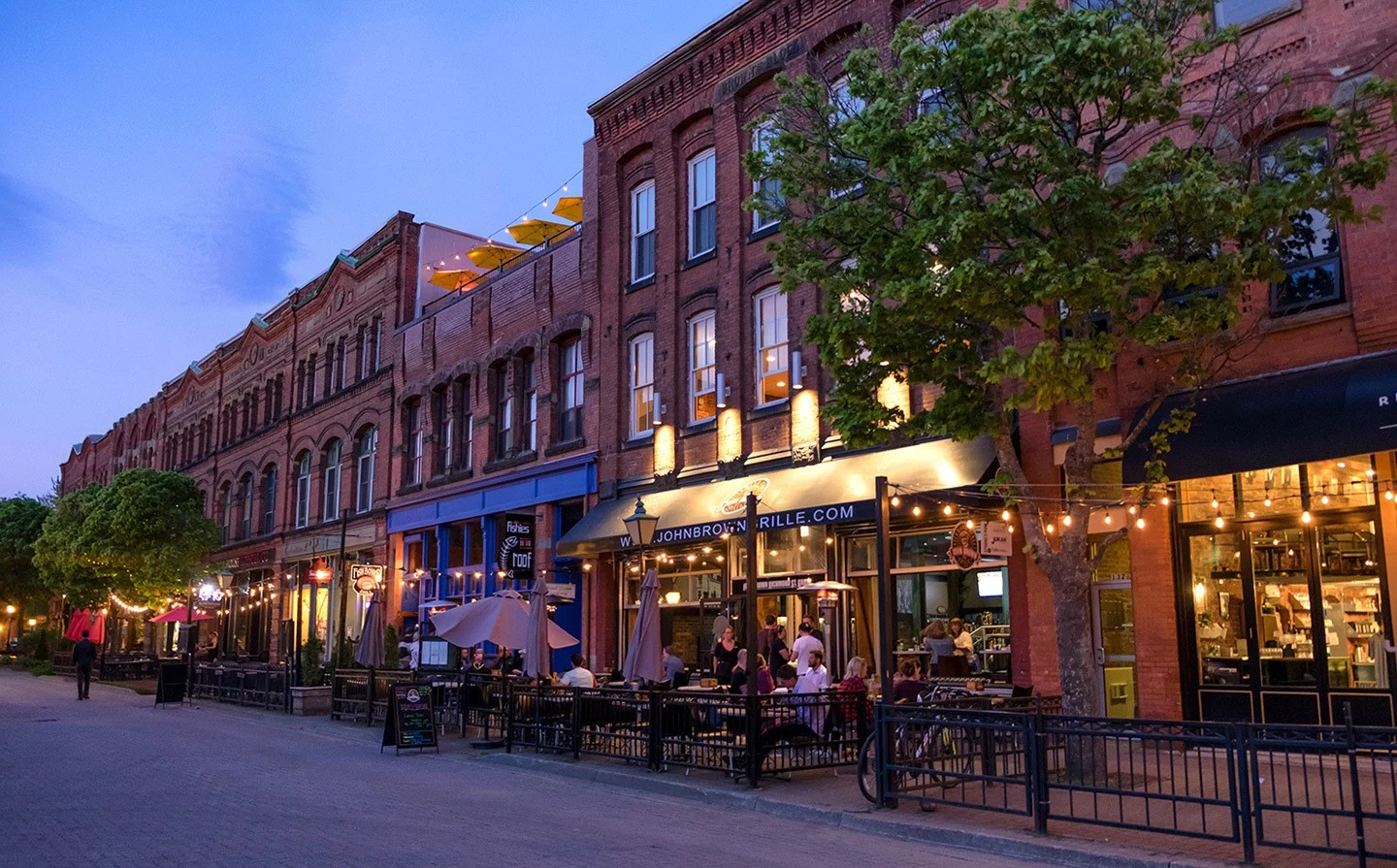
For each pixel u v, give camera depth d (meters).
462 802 12.02
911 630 18.05
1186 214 11.01
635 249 24.72
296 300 40.56
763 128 15.64
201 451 49.28
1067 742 10.04
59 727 20.84
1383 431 11.85
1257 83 13.78
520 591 24.86
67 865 8.31
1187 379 12.38
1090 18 11.18
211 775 14.00
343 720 22.72
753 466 20.62
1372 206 11.64
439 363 31.08
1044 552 12.26
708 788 12.70
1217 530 14.39
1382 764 11.69
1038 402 11.34
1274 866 8.34
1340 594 13.34
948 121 12.62
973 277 11.26
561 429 26.30
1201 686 14.27
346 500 35.41
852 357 13.18
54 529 43.47
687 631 22.25
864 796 11.79
